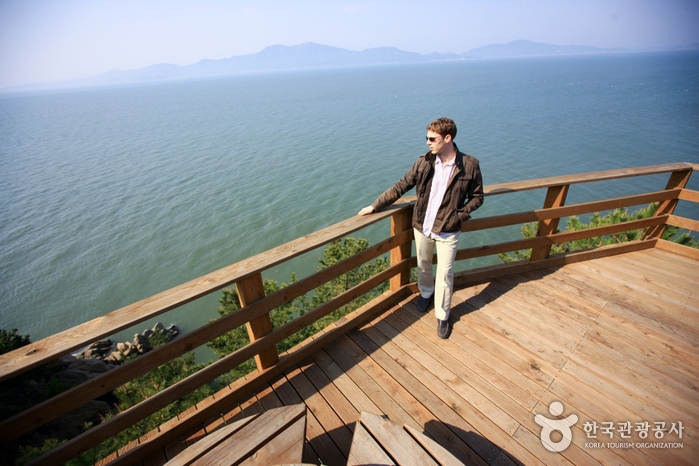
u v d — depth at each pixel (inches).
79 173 2256.4
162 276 1066.7
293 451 58.9
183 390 80.7
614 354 103.3
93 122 5236.2
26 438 338.0
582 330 112.8
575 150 1897.1
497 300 129.0
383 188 1557.6
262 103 5821.9
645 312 120.0
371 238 1110.4
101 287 1039.0
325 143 2471.7
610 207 145.4
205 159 2324.1
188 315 817.5
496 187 124.0
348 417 87.7
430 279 119.3
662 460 75.7
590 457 76.9
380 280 121.5
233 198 1574.8
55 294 1025.5
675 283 135.0
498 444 80.0
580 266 149.1
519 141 2128.4
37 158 2844.5
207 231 1300.4
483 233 1059.3
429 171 97.2
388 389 95.0
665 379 95.0
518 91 4918.8
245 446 59.4
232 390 92.2
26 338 433.1
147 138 3356.3
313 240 91.4
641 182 1381.6
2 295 1037.2
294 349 107.8
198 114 4955.7
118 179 2041.1
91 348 695.7
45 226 1462.8
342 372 101.0
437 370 100.1
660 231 161.5
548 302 126.7
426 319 121.0
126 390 271.7
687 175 149.3
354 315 118.8
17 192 1953.7
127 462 77.4
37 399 365.4
